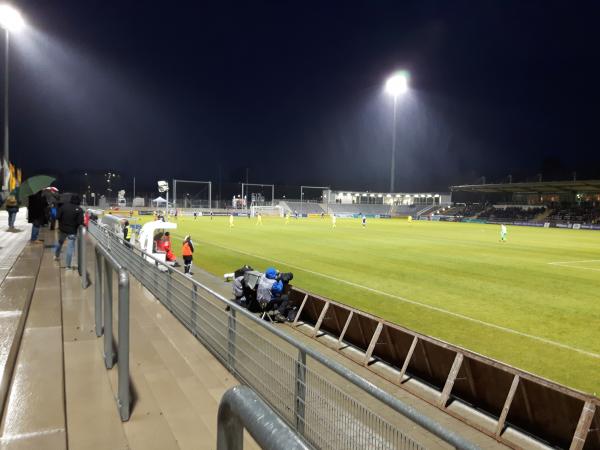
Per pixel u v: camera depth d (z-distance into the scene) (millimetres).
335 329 9156
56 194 16875
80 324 6195
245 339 5180
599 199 69750
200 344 6496
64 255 11945
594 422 4516
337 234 37750
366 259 21422
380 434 3104
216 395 4590
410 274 17219
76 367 4785
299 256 22266
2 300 6266
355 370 7348
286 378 4418
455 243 31250
